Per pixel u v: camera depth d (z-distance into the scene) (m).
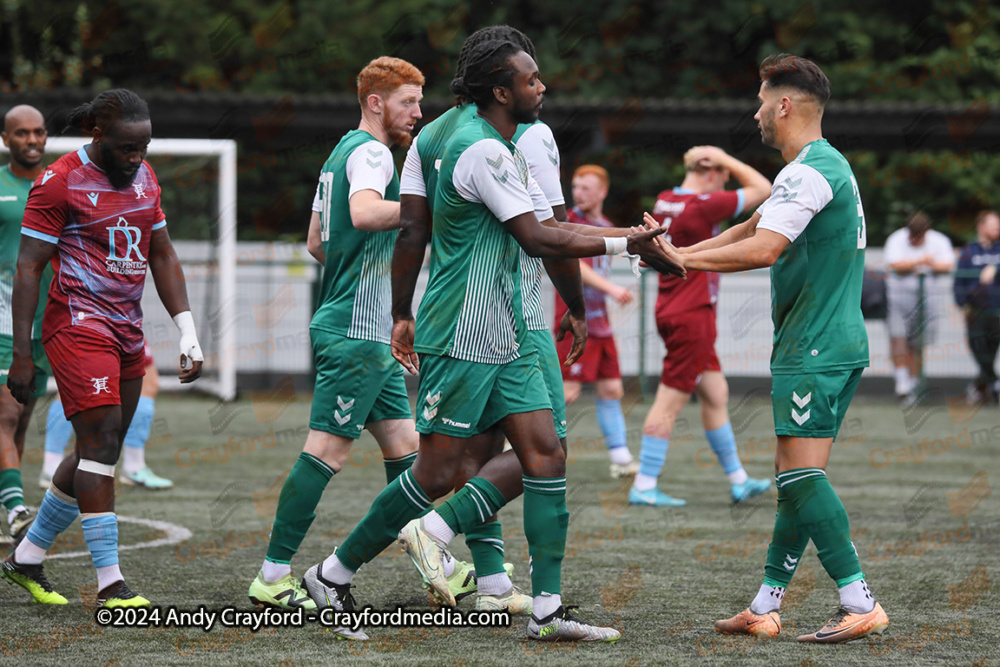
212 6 47.19
